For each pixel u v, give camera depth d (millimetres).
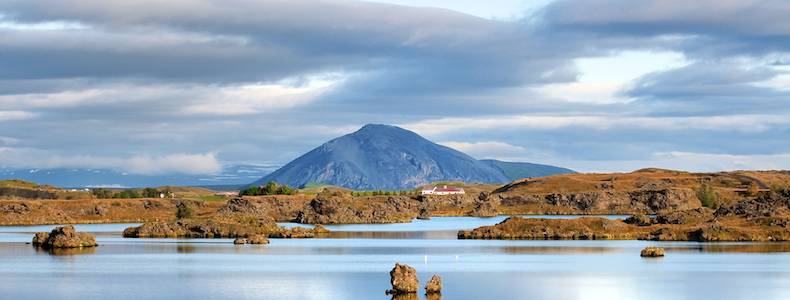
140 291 155875
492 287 156375
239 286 160875
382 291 152625
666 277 169875
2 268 189125
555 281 164750
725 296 148250
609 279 167125
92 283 165625
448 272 177750
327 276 173875
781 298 146500
